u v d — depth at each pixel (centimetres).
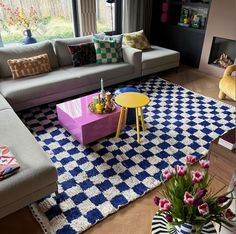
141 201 193
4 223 177
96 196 195
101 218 179
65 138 262
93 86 338
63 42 349
